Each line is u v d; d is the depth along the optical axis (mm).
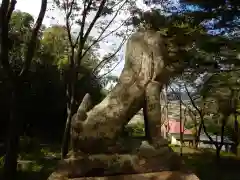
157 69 4934
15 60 21625
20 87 12008
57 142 28234
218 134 26984
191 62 11008
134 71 4867
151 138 4770
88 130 4445
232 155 26000
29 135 28219
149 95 4832
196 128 30188
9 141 12156
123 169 4457
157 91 4887
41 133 29203
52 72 27656
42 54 25875
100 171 4355
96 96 25266
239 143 26797
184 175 4656
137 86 4812
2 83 20016
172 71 6008
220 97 18578
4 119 24766
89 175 4305
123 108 4691
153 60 4961
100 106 4656
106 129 4535
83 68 24797
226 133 26234
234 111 19672
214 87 16297
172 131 35156
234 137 25719
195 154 25703
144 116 4910
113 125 4582
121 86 4801
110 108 4645
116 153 4535
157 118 4816
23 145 21594
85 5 15586
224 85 15203
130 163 4512
